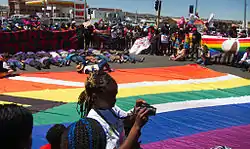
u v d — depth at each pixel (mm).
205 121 7047
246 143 5863
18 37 16750
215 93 9820
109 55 16141
